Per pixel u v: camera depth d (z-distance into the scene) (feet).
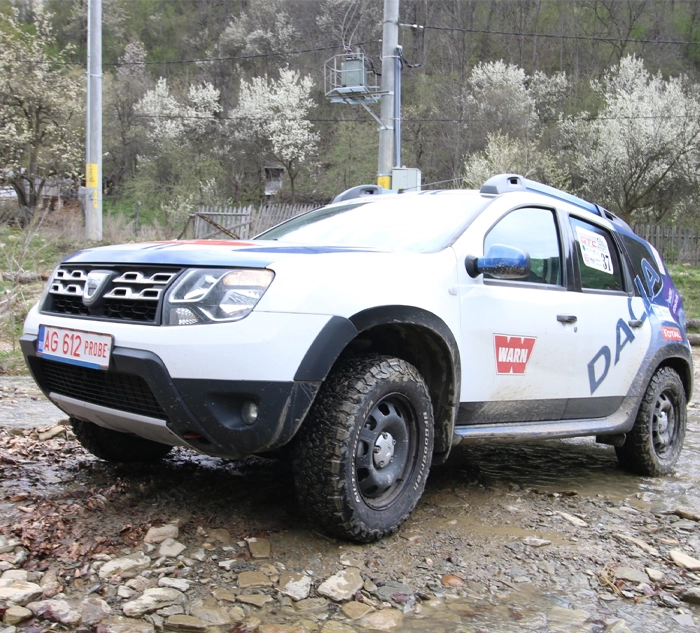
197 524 10.00
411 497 10.39
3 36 80.12
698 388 28.73
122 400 9.68
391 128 48.32
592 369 13.46
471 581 8.98
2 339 27.30
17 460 12.94
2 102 80.28
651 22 144.15
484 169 96.73
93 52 60.18
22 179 82.02
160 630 7.27
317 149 132.16
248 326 8.73
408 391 10.14
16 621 7.21
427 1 141.69
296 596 8.14
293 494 11.59
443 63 139.64
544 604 8.48
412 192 14.19
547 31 145.07
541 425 12.84
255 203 132.67
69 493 10.94
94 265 10.20
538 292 12.46
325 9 157.58
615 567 9.70
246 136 129.70
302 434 9.38
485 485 13.35
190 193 116.88
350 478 9.31
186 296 8.94
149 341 8.84
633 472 15.24
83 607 7.55
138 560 8.72
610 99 95.30
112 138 130.52
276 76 153.28
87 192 61.00
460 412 11.32
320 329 9.02
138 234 67.00
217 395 8.73
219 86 155.94
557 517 11.64
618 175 87.76
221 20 180.75
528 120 111.86
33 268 39.78
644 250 16.39
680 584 9.32
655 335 15.10
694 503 13.07
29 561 8.55
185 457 13.79
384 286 9.87
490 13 145.38
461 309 11.02
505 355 11.73
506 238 12.34
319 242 12.53
